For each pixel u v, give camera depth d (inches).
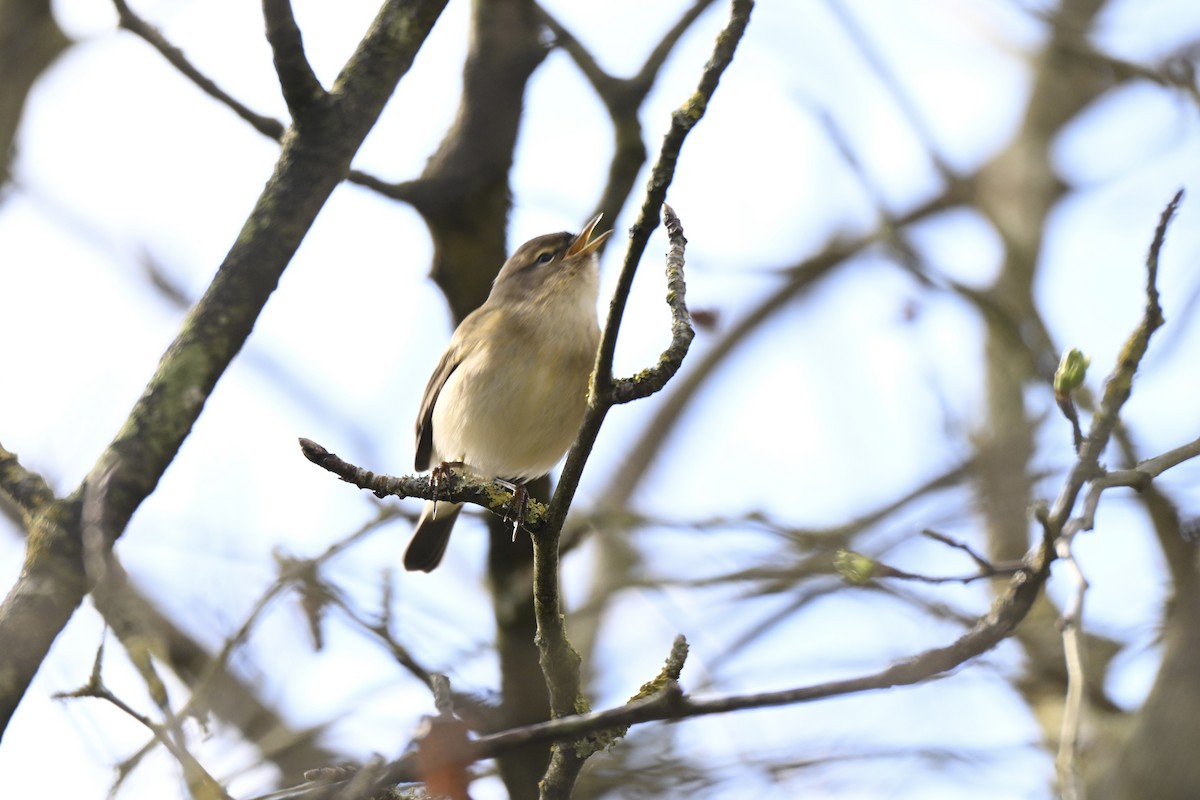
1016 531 510.0
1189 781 361.4
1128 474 255.6
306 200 263.9
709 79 225.0
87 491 246.8
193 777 281.9
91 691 283.4
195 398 253.8
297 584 426.0
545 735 213.3
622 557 582.6
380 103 268.8
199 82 349.4
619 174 446.3
